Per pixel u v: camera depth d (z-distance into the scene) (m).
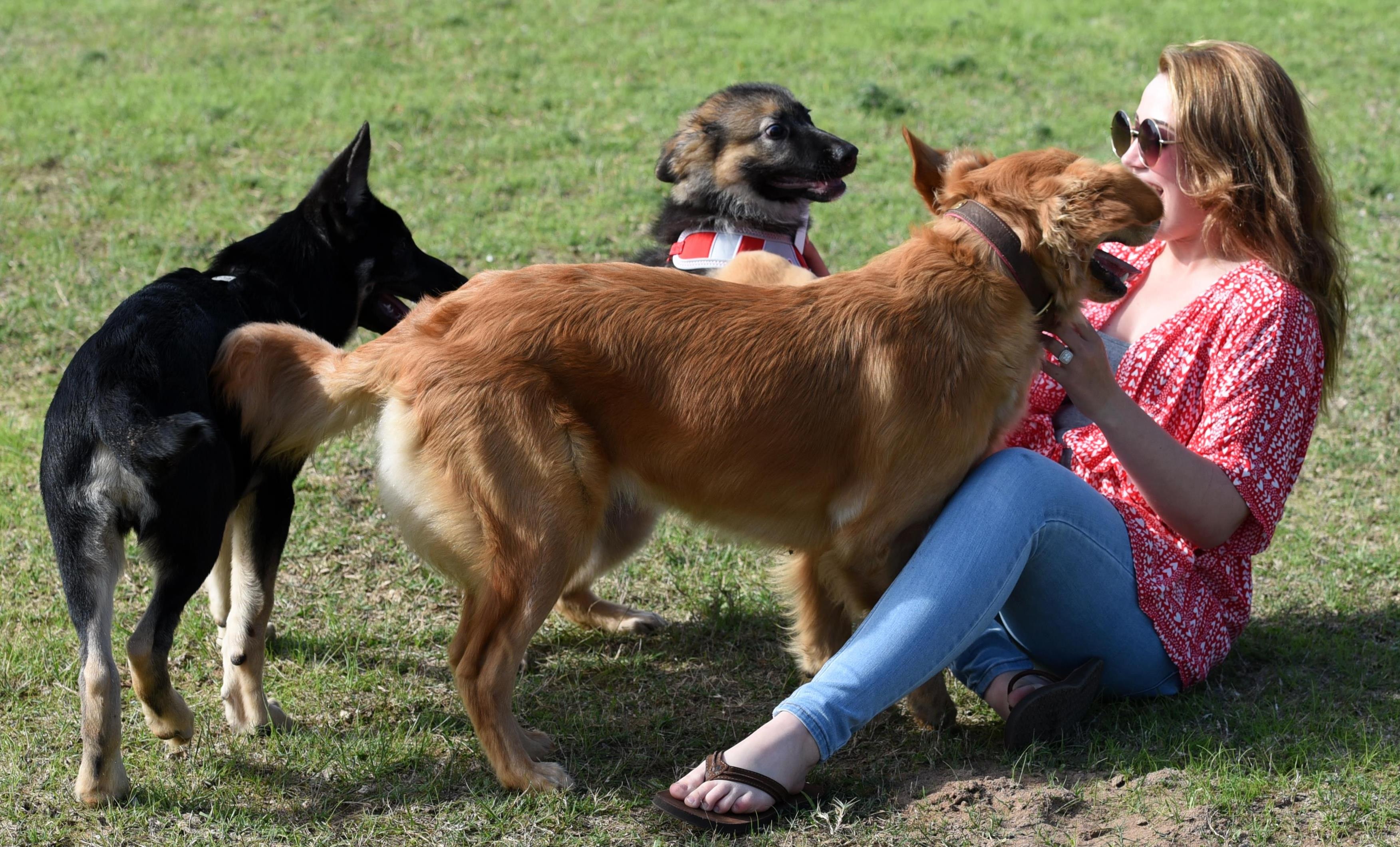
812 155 5.14
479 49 12.22
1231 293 3.34
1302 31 13.84
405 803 3.13
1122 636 3.29
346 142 9.19
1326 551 4.56
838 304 3.23
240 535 3.44
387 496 3.20
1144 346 3.47
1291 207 3.33
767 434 3.18
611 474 3.23
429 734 3.47
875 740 3.42
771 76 11.46
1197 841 2.82
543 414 3.08
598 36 12.84
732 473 3.23
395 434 3.14
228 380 3.23
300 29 12.69
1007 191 3.21
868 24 13.60
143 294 3.40
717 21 13.56
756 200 5.27
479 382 3.08
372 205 4.18
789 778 2.96
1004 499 3.07
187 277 3.61
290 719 3.53
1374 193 8.91
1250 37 13.46
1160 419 3.42
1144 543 3.27
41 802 3.10
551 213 7.97
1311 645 3.84
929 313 3.18
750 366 3.16
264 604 3.43
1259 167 3.33
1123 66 12.29
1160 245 3.68
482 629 3.13
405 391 3.12
